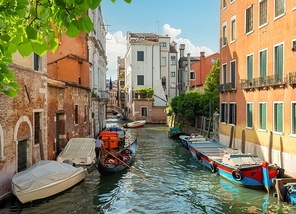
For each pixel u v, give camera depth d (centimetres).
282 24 1456
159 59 5088
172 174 1611
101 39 3894
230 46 2059
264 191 1263
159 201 1196
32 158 1226
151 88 4912
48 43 279
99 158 1691
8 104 1027
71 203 1118
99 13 3534
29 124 1194
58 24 283
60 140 1689
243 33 1864
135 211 1092
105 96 3650
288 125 1380
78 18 264
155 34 5672
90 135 2448
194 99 2995
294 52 1362
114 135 2411
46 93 1366
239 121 1900
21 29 274
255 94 1692
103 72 4056
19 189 1012
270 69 1567
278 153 1449
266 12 1612
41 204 1078
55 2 249
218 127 2441
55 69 2109
